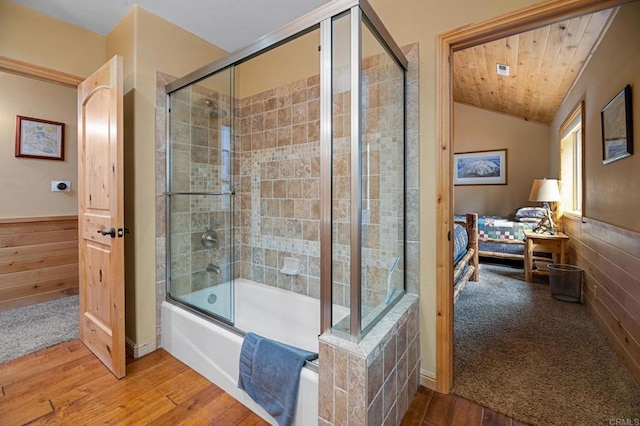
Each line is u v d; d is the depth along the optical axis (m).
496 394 1.67
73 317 2.70
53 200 3.19
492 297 3.28
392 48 1.58
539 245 3.90
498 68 3.57
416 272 1.75
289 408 1.37
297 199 2.31
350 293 1.29
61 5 2.02
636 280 1.79
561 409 1.54
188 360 1.95
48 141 3.14
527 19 1.43
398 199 1.70
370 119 1.39
